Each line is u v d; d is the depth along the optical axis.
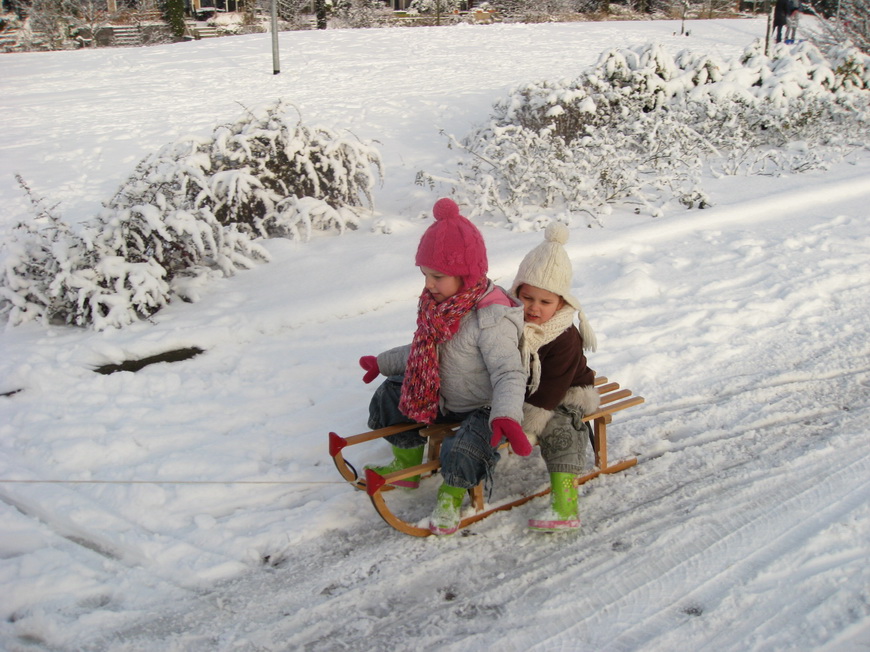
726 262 6.14
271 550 3.18
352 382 4.43
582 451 3.30
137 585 2.98
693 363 4.74
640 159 7.99
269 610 2.86
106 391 4.29
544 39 19.09
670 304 5.44
